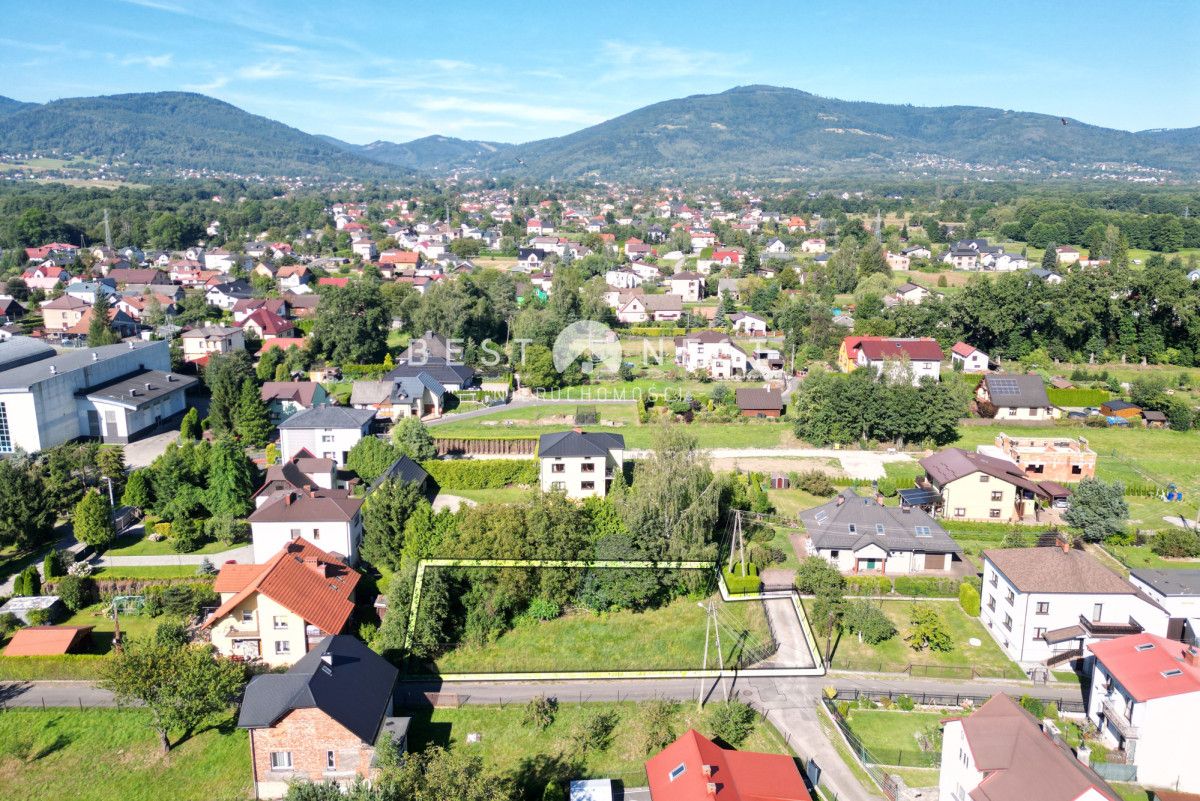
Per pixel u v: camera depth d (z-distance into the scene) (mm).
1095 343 133250
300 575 56688
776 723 48031
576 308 144375
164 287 177375
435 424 102750
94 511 69000
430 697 50750
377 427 99938
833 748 45812
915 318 139125
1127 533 70562
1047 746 37500
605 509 63812
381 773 39625
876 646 56250
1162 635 53344
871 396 94812
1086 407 108625
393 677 48531
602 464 78250
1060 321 130375
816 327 137250
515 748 46875
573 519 61562
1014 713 40531
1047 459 83188
